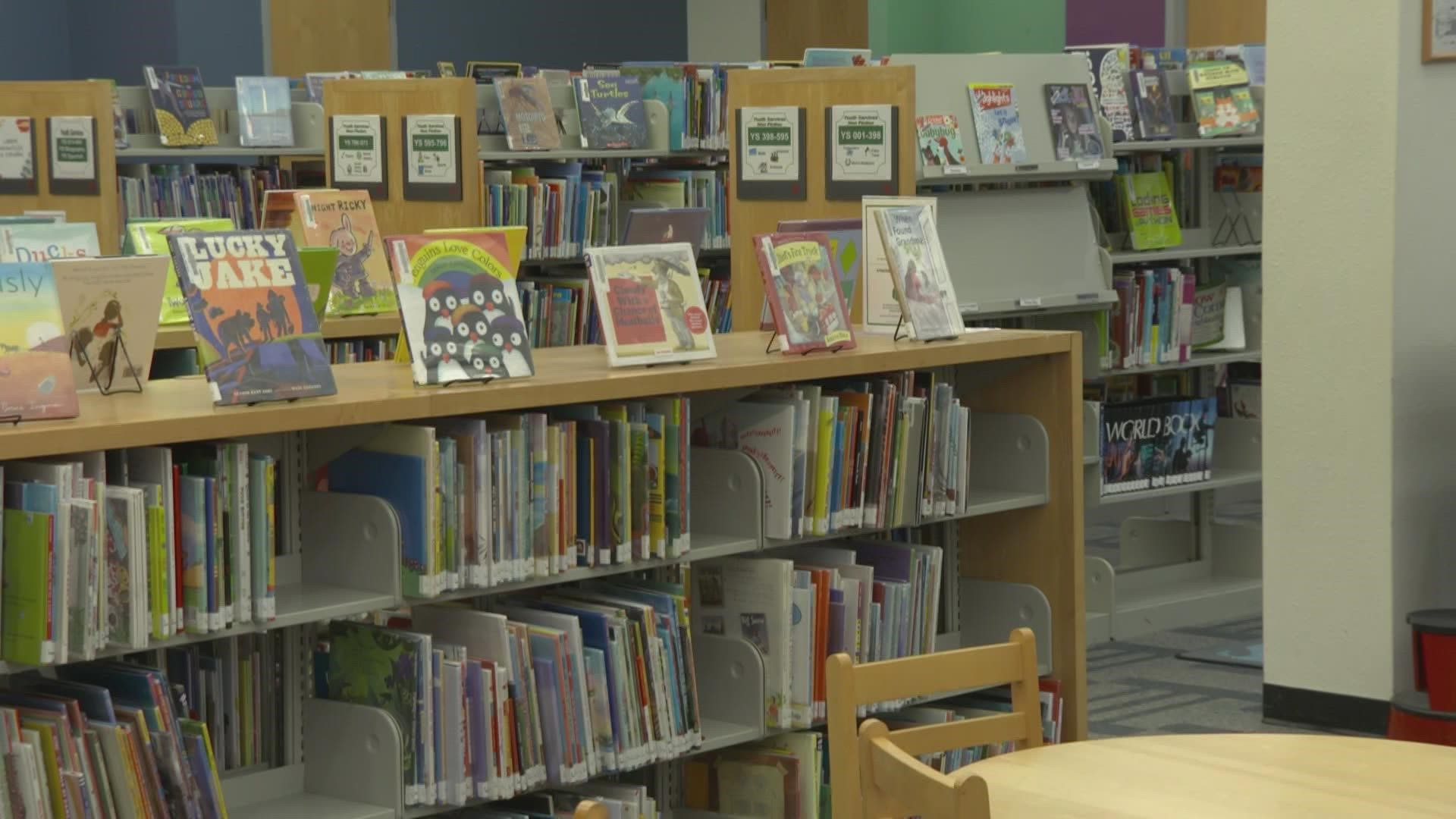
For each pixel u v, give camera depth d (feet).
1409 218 20.45
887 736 9.26
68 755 10.23
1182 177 29.27
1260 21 39.52
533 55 49.67
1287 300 21.29
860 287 16.70
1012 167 25.11
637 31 51.80
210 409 10.95
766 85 18.37
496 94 30.45
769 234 16.22
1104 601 26.32
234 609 11.06
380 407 11.50
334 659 12.51
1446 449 21.07
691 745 13.80
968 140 25.08
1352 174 20.57
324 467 12.57
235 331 11.27
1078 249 26.32
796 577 14.47
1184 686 23.65
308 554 12.57
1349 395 20.81
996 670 11.25
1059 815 9.18
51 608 10.02
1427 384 20.81
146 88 30.12
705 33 51.65
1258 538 28.66
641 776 15.05
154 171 30.12
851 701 10.52
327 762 12.44
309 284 14.26
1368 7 20.27
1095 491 26.96
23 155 24.68
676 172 31.96
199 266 11.32
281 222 20.20
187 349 19.25
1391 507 20.57
